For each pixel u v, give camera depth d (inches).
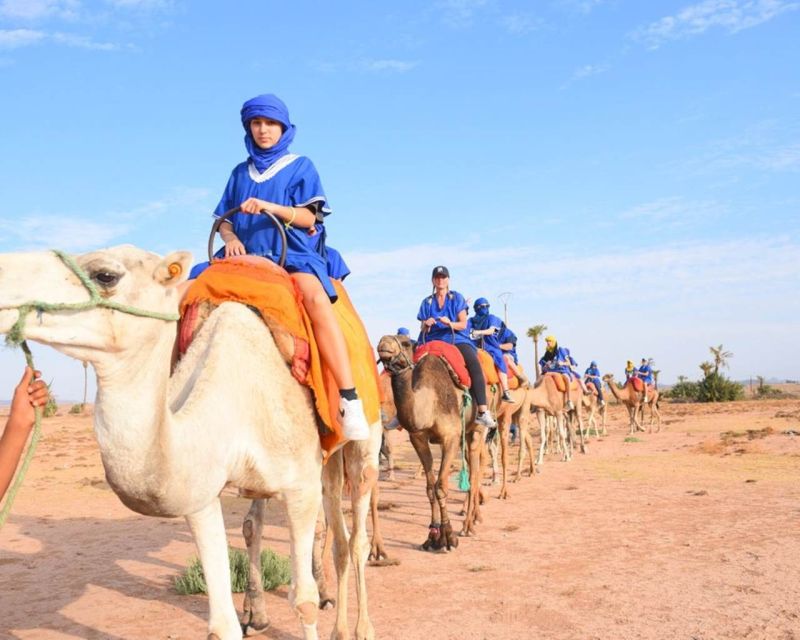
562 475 644.7
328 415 180.1
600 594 269.9
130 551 363.6
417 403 355.6
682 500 474.0
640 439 1069.1
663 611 248.4
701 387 2534.5
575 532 383.9
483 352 470.0
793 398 2874.0
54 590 290.7
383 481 631.8
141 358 128.2
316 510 179.8
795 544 336.8
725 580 282.5
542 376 762.8
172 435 136.3
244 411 162.2
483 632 232.5
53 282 120.3
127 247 132.3
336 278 233.5
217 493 154.2
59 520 458.0
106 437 128.7
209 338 169.5
